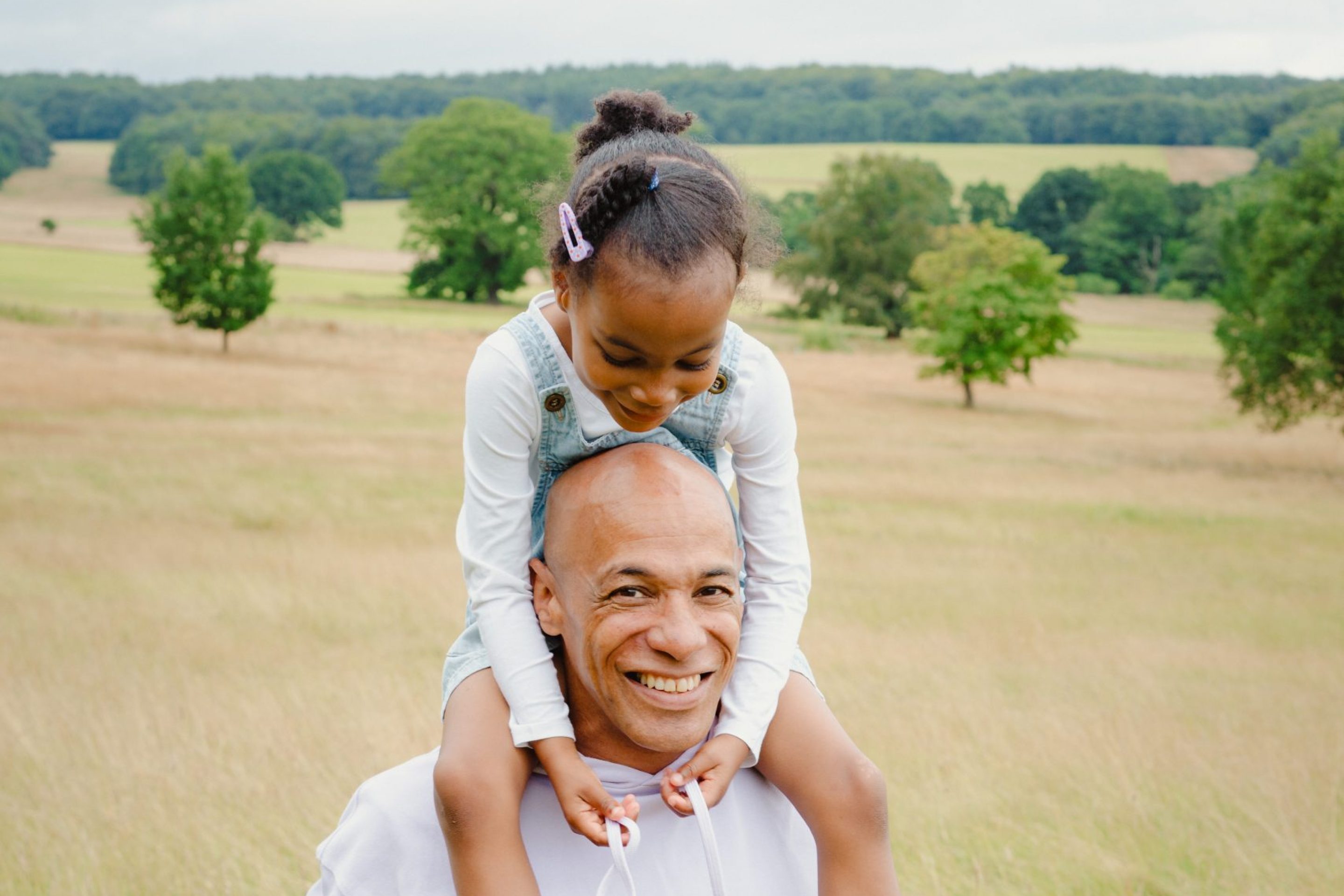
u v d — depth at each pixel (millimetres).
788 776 2152
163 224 49875
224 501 22484
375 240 113688
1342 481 32156
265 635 12859
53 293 63875
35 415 32750
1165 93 181250
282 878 5918
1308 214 35500
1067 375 56500
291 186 110688
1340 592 18578
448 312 71688
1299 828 7074
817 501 25406
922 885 6055
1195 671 12828
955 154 139125
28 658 11398
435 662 11688
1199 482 31109
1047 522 24312
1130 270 100625
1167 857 6523
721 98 191750
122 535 19125
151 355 46531
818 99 188625
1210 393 52031
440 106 192000
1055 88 184375
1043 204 104938
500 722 2098
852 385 50219
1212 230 96500
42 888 5766
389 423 34719
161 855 6156
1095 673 12328
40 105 175375
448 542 19344
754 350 2271
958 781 7945
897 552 20188
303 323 58594
